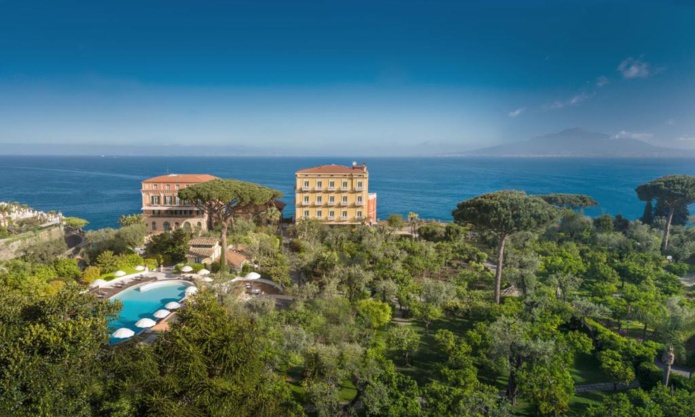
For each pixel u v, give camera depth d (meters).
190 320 25.39
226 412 21.19
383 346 40.03
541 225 54.34
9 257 77.69
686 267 69.44
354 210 93.75
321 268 56.22
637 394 30.70
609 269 62.44
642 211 178.88
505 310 46.22
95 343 24.69
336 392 31.02
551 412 31.19
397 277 57.53
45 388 20.50
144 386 21.44
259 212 84.75
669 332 41.44
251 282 60.56
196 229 84.81
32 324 23.89
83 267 67.31
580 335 41.84
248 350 25.41
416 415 28.66
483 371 39.06
